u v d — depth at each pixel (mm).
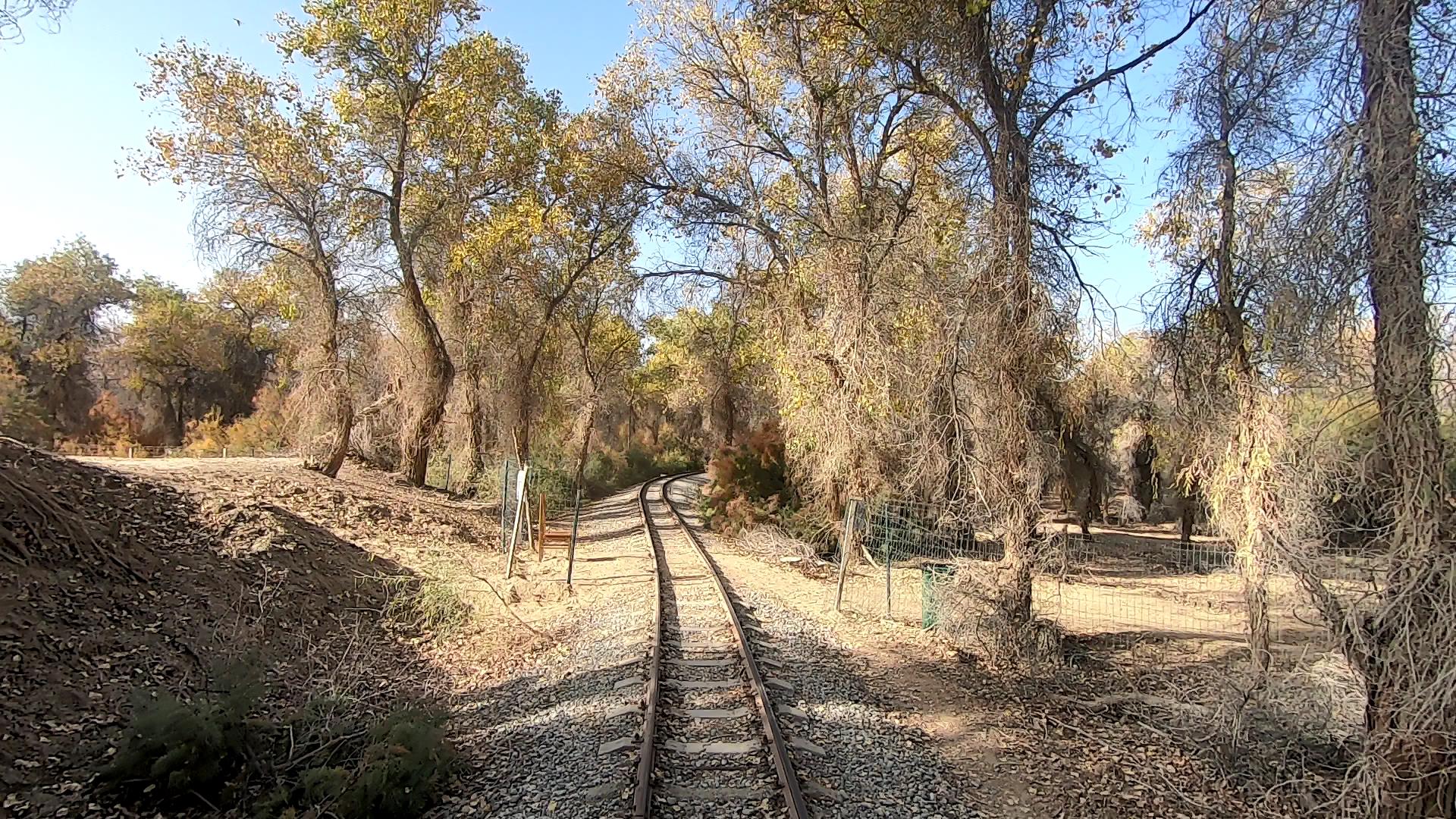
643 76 22641
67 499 8797
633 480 51188
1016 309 10664
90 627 7328
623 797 5676
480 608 11844
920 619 12742
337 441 21078
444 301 27641
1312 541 6410
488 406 28406
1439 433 5277
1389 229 5422
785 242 20172
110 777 5645
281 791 5680
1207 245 8719
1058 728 8141
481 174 25000
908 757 6941
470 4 23281
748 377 33406
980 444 11031
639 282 25797
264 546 10516
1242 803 6602
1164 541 29016
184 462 17766
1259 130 7906
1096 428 20641
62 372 40281
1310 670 7207
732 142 21234
